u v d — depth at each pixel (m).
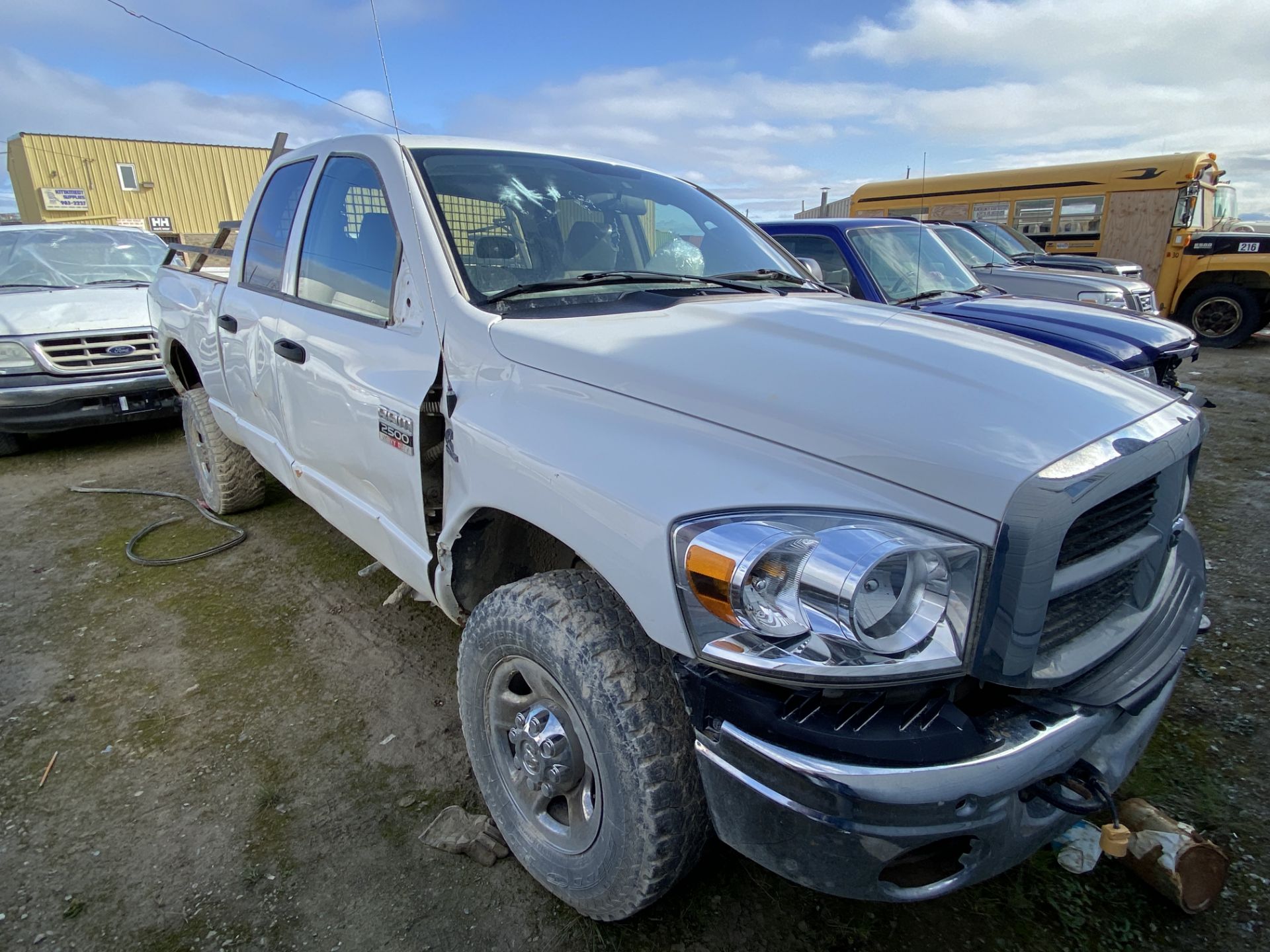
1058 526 1.31
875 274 5.45
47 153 23.67
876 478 1.40
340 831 2.20
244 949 1.84
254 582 3.74
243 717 2.71
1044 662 1.45
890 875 1.42
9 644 3.20
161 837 2.17
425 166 2.46
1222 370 9.73
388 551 2.48
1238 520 4.41
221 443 4.27
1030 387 1.66
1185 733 2.58
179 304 4.20
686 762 1.62
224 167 26.72
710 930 1.89
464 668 2.03
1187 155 12.05
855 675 1.29
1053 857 2.11
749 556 1.34
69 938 1.86
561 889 1.86
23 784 2.38
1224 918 1.92
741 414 1.56
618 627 1.69
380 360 2.34
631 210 2.84
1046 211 13.57
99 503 4.89
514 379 1.93
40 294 6.07
